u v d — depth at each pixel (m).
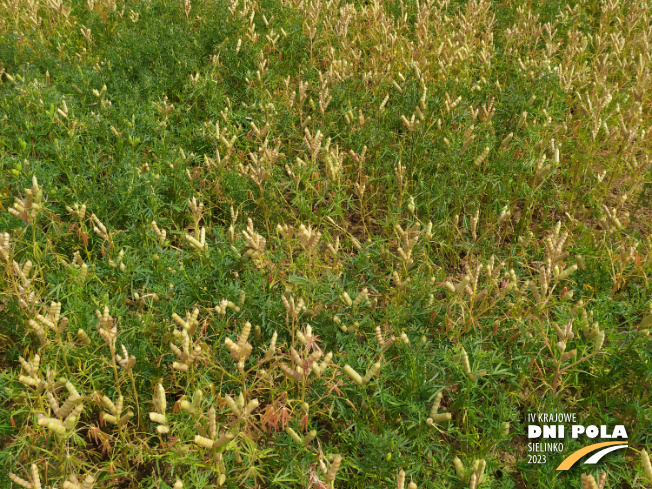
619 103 6.20
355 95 5.98
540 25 7.21
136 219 4.43
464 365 3.19
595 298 4.13
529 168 4.83
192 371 3.26
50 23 7.82
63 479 2.87
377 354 3.48
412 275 4.36
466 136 5.00
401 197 4.80
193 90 6.06
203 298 3.95
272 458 3.17
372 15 7.87
